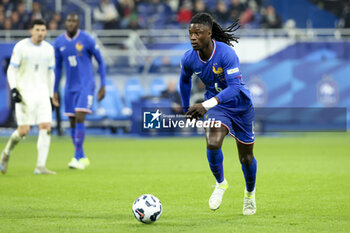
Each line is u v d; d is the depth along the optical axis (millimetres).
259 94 74250
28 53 34156
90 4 89125
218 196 21250
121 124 72312
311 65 75000
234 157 47344
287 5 94625
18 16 82188
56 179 32938
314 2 95750
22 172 36812
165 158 46719
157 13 90062
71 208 23219
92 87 39750
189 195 26797
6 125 67938
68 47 39438
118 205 23984
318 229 18562
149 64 74312
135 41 78438
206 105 20203
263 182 31188
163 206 23703
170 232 18125
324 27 94750
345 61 75500
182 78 22406
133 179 32938
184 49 77875
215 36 21969
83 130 39312
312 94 74812
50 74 35406
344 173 35406
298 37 82938
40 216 21344
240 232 18094
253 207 21672
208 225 19344
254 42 78688
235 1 88938
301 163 41812
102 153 51688
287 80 74625
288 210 22469
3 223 19875
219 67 20984
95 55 40000
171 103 70750
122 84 72688
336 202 24406
